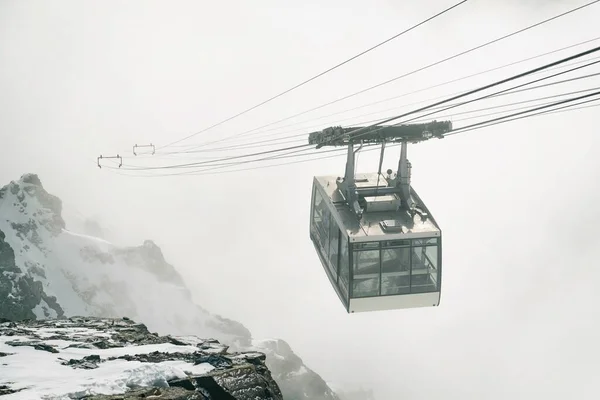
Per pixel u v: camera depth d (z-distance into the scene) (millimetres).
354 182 33438
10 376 18016
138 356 20750
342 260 31750
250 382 17703
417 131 32969
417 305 31578
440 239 31203
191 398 16266
